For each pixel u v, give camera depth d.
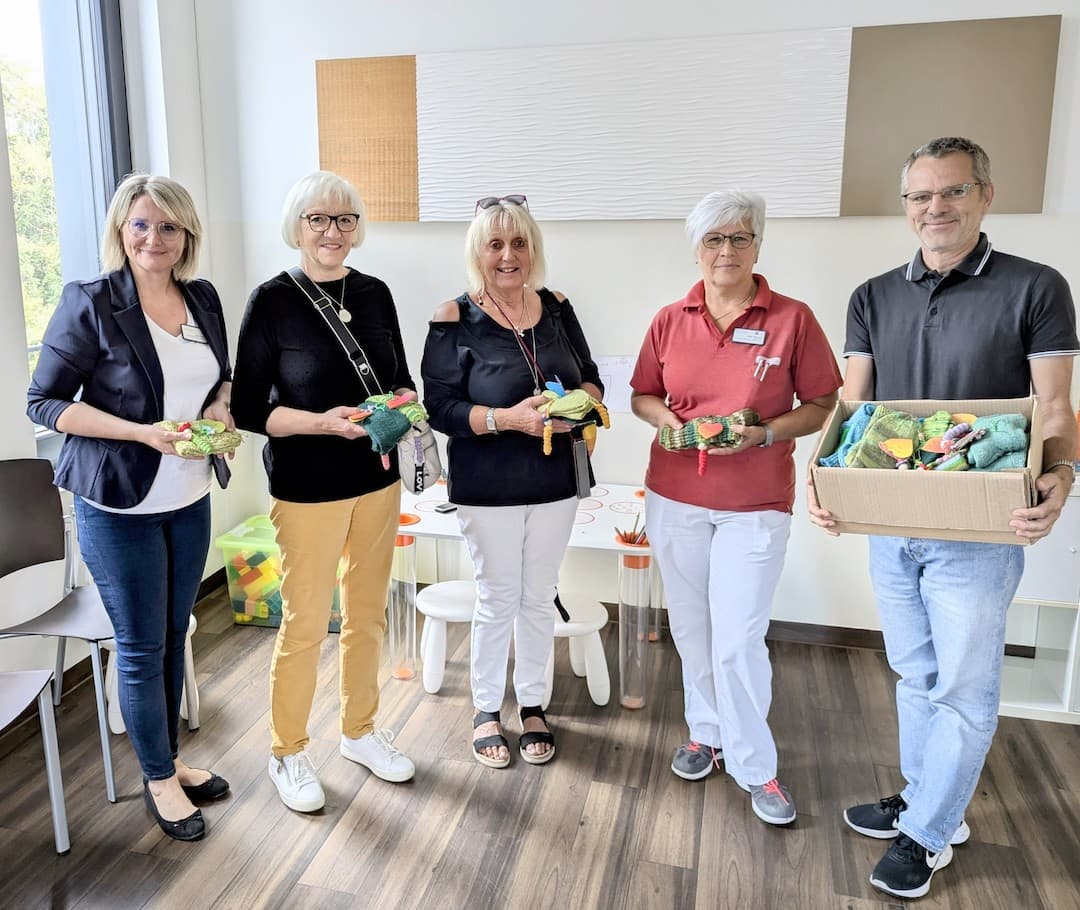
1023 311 1.70
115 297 1.85
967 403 1.71
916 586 1.86
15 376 2.41
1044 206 2.66
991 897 1.87
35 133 2.73
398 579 2.77
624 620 2.59
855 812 2.10
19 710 1.76
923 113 2.67
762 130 2.79
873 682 2.83
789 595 3.12
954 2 2.62
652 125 2.87
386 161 3.12
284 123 3.22
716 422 1.93
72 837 2.03
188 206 1.88
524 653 2.39
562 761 2.37
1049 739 2.48
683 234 2.94
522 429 2.03
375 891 1.88
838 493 1.65
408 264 3.22
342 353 1.99
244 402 1.94
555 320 2.21
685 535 2.11
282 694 2.12
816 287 2.88
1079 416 2.66
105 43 2.95
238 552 3.10
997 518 1.54
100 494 1.83
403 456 2.03
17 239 2.49
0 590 2.41
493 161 3.02
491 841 2.04
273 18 3.16
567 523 2.26
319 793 2.14
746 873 1.94
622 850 2.01
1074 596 2.48
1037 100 2.59
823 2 2.70
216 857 1.97
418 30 3.03
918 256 1.83
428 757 2.38
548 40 2.93
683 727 2.54
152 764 2.04
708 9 2.79
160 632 1.98
